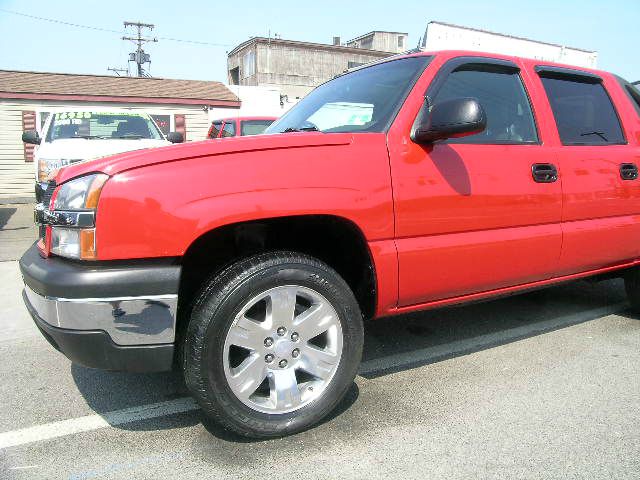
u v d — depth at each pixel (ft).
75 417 8.75
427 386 9.73
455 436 8.03
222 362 7.31
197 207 7.09
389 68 10.33
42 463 7.45
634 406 8.91
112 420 8.64
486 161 9.39
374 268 8.40
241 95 77.20
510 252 9.71
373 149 8.34
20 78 55.88
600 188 10.95
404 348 11.60
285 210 7.50
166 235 7.00
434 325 13.07
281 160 7.65
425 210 8.68
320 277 7.86
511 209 9.64
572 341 11.92
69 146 23.71
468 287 9.48
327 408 8.14
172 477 7.12
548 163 10.19
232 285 7.28
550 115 10.71
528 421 8.45
